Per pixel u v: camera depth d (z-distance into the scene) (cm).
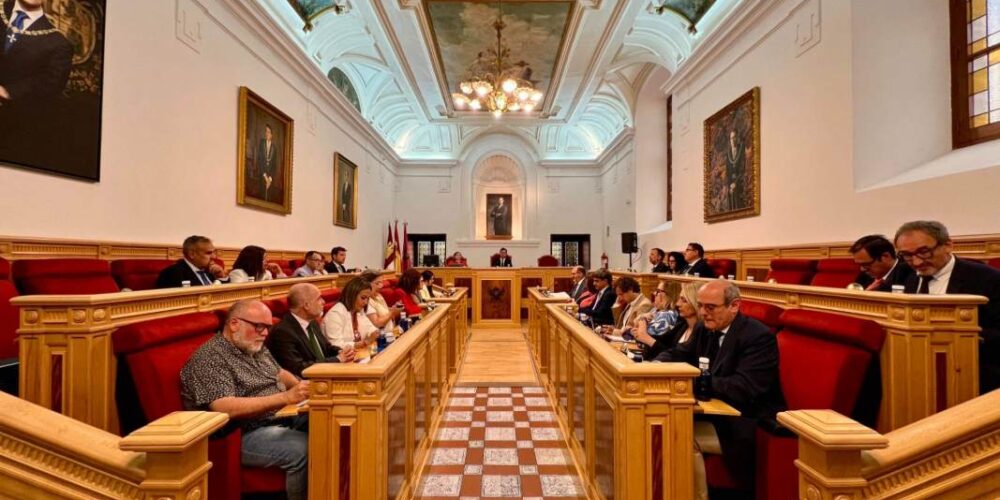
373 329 446
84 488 117
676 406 197
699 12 815
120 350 229
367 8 800
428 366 365
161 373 231
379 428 202
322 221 988
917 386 221
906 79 526
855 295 259
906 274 321
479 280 1095
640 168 1272
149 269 471
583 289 873
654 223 1275
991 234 391
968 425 109
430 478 321
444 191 1719
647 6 847
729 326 276
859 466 108
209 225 611
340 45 952
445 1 801
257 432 239
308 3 785
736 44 752
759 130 691
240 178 671
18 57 377
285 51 782
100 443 119
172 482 117
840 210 543
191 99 573
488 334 990
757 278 687
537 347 695
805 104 597
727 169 775
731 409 229
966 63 505
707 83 850
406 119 1562
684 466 196
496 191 1777
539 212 1731
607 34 881
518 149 1736
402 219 1719
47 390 220
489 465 343
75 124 423
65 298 220
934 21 525
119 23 469
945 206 425
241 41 673
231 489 217
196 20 579
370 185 1366
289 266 786
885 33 525
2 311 308
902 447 109
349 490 201
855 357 224
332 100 1006
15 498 115
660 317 414
